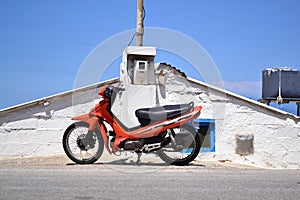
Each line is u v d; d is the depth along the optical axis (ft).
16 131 38.88
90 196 16.44
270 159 40.16
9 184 18.88
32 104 38.96
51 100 39.19
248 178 21.63
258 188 18.60
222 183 19.77
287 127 40.27
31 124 39.04
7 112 38.70
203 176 22.22
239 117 40.32
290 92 49.11
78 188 18.02
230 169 26.73
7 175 21.80
